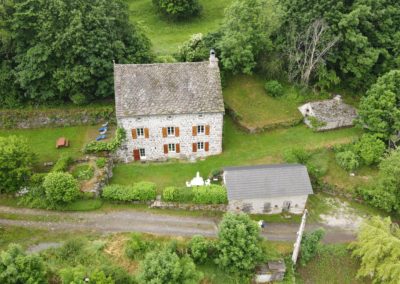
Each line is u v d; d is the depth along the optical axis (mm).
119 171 50594
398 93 51938
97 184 46188
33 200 44906
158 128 49844
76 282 33750
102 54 52969
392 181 46156
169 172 50625
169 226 43750
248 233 38688
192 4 75125
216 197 45062
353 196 48688
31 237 41812
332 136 55625
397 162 45375
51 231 42562
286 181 45156
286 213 46625
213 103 49250
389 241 39156
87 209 44812
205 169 51062
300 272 41719
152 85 49344
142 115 48000
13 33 51688
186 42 62188
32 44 52625
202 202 45375
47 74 54281
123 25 57531
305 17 58188
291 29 58938
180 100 49062
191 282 34906
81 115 55875
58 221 43688
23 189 45250
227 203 45406
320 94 60875
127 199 45438
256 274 39438
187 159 52875
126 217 44500
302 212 46719
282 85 61688
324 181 49750
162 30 74188
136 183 46688
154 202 45656
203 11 78812
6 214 44062
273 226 45000
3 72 54750
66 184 43562
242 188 44438
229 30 58344
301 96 60250
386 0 60438
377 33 59594
